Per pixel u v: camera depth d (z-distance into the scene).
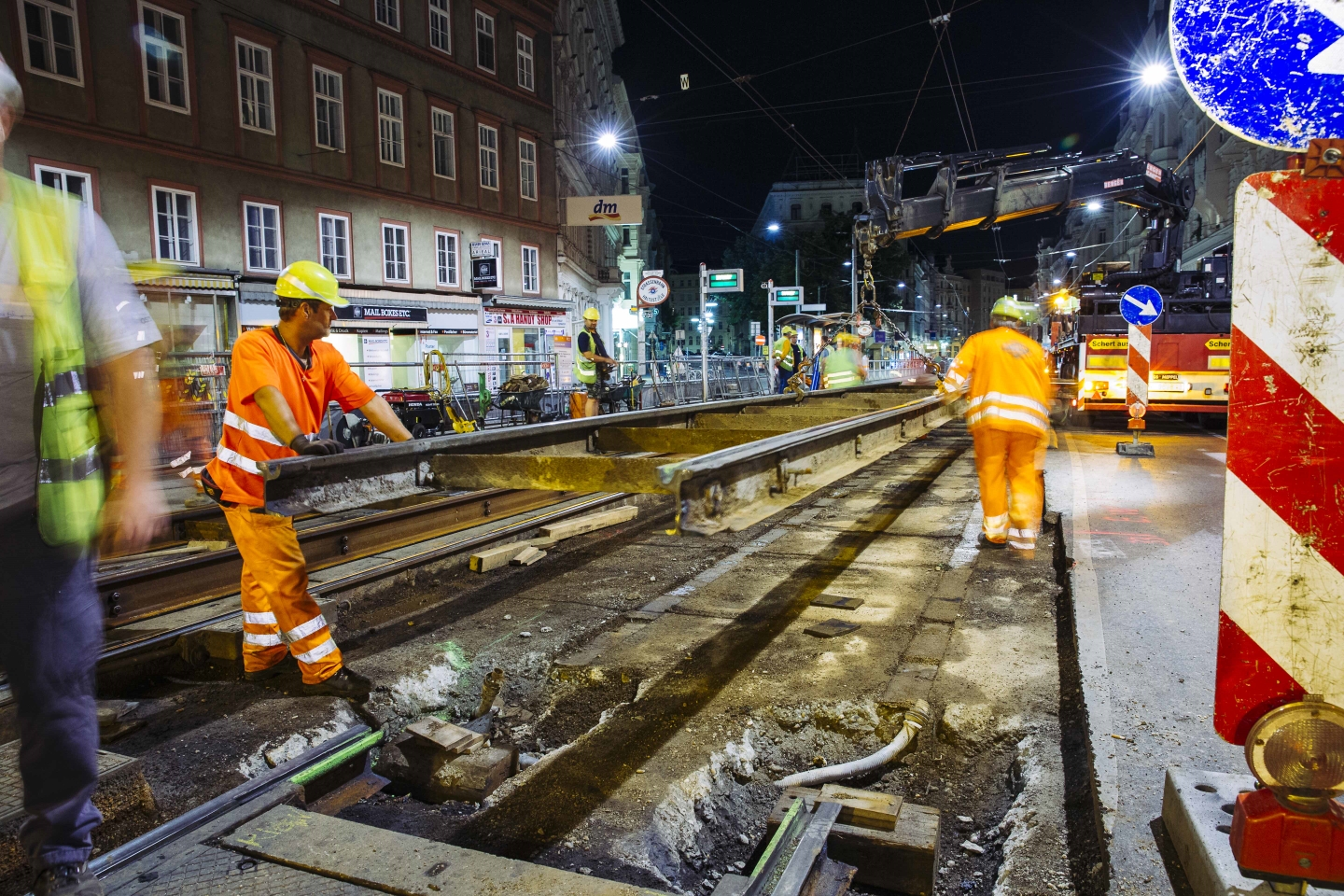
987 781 2.95
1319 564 1.75
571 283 34.03
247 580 3.50
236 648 3.66
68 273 1.79
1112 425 16.02
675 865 2.50
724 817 2.83
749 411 7.95
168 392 11.12
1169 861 2.11
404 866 2.11
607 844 2.45
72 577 1.86
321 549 4.89
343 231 21.83
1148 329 10.88
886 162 10.52
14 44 15.03
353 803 2.85
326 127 21.31
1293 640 1.79
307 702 3.34
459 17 25.20
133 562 4.67
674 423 6.17
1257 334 1.77
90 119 16.17
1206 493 7.96
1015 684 3.44
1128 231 55.31
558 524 6.44
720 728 3.17
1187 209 13.95
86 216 1.85
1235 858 1.84
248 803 2.44
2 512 1.72
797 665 3.72
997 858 2.53
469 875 2.06
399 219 23.31
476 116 26.06
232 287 18.50
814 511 7.59
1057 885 2.20
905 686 3.43
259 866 2.12
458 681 3.85
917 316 74.88
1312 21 1.69
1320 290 1.71
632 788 2.76
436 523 5.92
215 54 18.41
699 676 3.63
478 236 26.33
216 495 3.24
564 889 2.01
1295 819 1.71
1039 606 4.53
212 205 18.47
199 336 17.95
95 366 1.87
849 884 2.23
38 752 1.84
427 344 23.97
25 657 1.80
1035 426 5.64
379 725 3.35
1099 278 14.65
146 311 1.94
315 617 3.37
